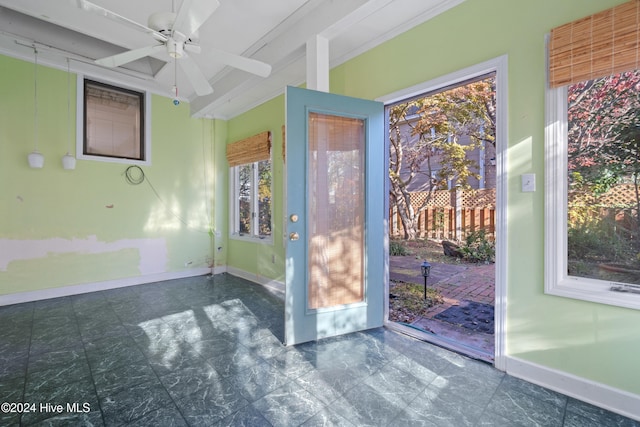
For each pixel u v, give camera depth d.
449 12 2.19
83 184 3.80
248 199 4.83
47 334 2.57
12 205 3.35
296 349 2.29
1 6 2.73
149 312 3.12
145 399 1.71
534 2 1.80
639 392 1.52
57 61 3.55
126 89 4.18
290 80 3.58
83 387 1.82
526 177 1.85
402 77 2.48
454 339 2.61
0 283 3.30
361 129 2.62
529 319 1.86
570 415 1.56
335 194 2.55
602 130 1.68
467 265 5.09
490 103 4.82
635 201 1.61
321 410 1.61
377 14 2.33
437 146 5.88
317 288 2.49
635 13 1.45
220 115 4.99
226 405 1.66
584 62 1.60
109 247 4.01
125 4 2.45
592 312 1.64
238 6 2.47
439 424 1.50
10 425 1.51
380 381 1.87
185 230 4.70
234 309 3.21
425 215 6.37
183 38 1.88
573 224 1.77
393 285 4.20
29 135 3.44
